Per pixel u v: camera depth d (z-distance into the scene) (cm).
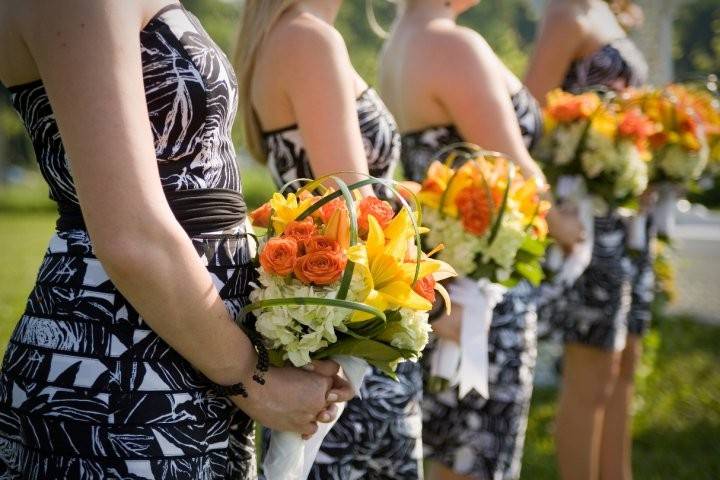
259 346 177
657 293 581
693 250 1458
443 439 317
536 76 435
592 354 414
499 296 294
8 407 173
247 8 269
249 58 266
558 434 418
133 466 166
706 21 4372
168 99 169
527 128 339
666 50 701
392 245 183
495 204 275
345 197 182
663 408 581
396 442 255
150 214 156
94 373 166
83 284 169
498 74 320
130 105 157
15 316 747
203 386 175
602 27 438
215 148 180
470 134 315
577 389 414
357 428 250
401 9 349
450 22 329
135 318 168
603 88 427
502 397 311
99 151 153
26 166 3969
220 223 180
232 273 182
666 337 780
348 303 173
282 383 181
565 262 372
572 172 382
